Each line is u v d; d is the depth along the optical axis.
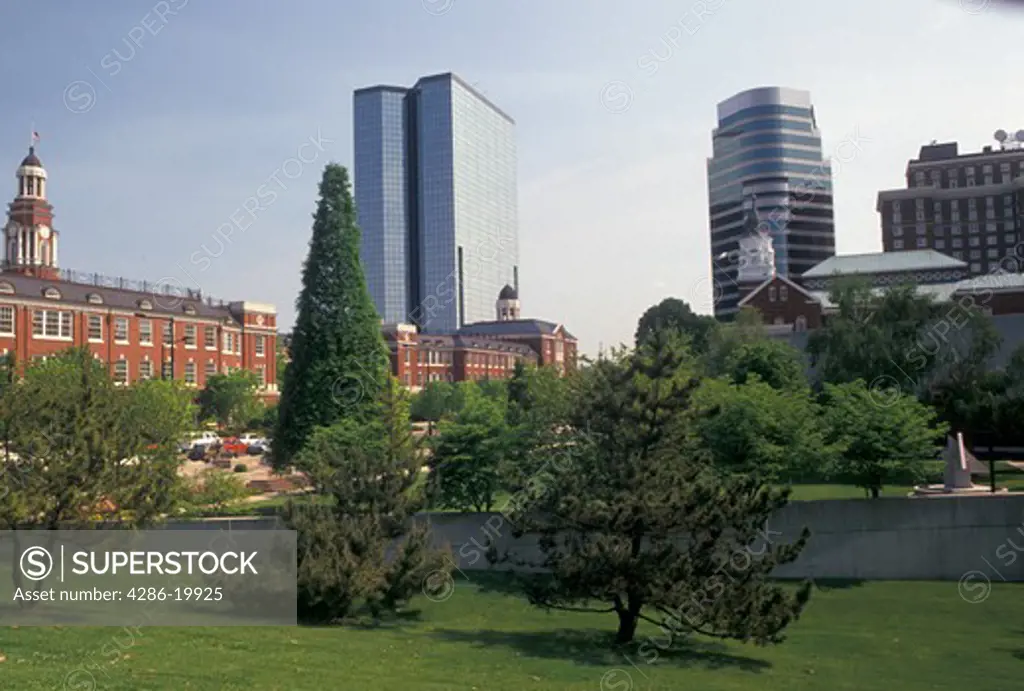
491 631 20.81
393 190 165.88
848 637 20.92
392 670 15.41
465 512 28.83
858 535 27.52
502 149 188.62
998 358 57.91
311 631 18.89
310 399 39.59
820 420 31.03
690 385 19.88
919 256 94.00
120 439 21.03
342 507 21.62
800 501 27.89
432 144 165.88
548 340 153.12
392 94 166.50
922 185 155.25
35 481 19.08
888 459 29.30
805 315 89.62
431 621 21.83
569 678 15.98
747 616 17.62
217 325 86.56
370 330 40.94
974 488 31.91
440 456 29.48
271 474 44.72
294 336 40.75
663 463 19.55
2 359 52.00
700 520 18.41
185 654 15.42
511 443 29.12
